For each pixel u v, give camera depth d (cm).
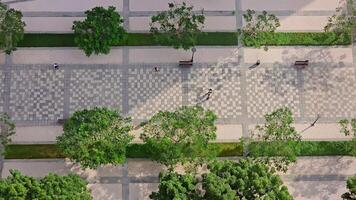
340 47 5806
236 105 5622
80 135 5047
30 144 5469
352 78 5728
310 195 5447
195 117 5094
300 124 5597
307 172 5491
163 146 5031
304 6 5906
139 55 5709
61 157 5459
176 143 5066
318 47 5797
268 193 4519
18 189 4541
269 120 5184
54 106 5566
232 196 4438
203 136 5059
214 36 5781
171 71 5681
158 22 5706
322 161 5519
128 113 5572
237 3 5903
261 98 5647
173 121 5056
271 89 5672
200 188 5188
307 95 5672
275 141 5119
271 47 5775
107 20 5472
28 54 5672
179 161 5131
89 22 5450
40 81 5612
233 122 5581
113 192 5403
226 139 5525
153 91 5631
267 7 5909
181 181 4662
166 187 4575
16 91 5581
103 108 5244
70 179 4812
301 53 5775
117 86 5628
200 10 5862
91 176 5425
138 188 5419
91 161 5069
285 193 4559
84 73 5647
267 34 5528
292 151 5134
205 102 5616
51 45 5700
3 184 4559
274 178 4644
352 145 5312
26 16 5772
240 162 4747
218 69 5703
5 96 5569
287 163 5112
